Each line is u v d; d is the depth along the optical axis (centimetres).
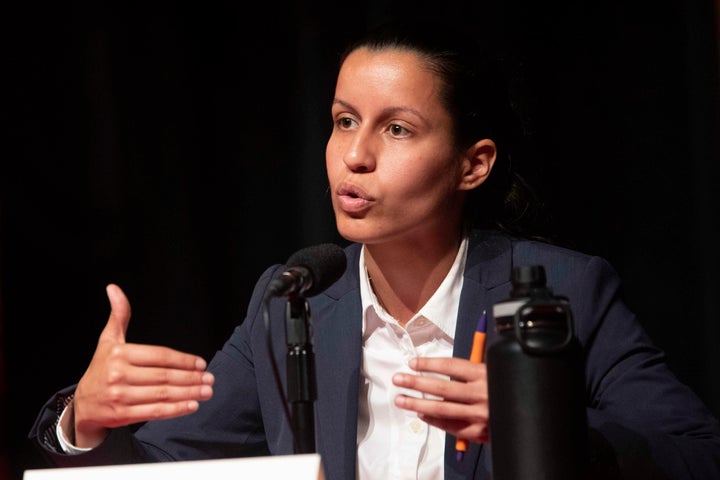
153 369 495
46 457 541
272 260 1272
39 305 1283
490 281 633
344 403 624
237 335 688
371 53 598
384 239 593
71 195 1283
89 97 1280
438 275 639
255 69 1275
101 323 1289
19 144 1273
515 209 684
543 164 1159
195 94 1288
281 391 473
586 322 614
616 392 593
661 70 1159
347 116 597
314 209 1235
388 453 623
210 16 1289
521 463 428
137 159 1286
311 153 1238
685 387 600
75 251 1284
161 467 421
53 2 1278
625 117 1166
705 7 1139
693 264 1158
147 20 1285
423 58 593
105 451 534
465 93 609
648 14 1162
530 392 428
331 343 641
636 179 1166
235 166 1282
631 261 1170
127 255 1285
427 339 641
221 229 1286
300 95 1251
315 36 1241
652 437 541
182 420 655
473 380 461
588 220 1171
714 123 1136
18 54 1273
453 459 592
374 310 644
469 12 1171
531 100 716
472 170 629
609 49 1168
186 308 1277
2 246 1273
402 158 584
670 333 1165
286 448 627
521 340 426
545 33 1173
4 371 1273
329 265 507
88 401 509
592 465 526
